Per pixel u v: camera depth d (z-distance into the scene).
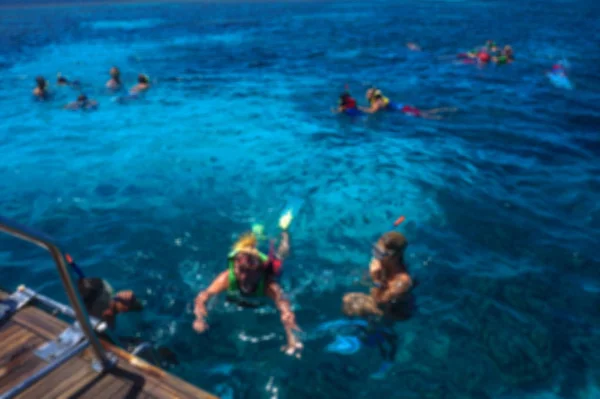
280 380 3.56
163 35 24.67
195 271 5.00
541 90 12.12
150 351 3.21
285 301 4.23
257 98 11.86
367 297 4.32
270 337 3.99
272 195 6.77
